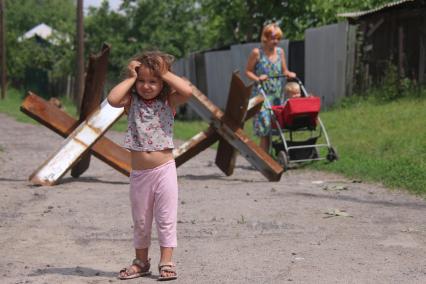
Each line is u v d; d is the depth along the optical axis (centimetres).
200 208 1398
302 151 2053
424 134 2147
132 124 914
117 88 889
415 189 1563
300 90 2105
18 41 9269
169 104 919
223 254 1035
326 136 2033
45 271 958
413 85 3034
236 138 1812
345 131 2519
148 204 916
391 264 969
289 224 1235
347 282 886
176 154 1842
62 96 8075
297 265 968
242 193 1584
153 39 7219
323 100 3531
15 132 3450
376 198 1492
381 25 3250
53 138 3098
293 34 5041
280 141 2075
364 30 3366
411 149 1991
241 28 5288
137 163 913
